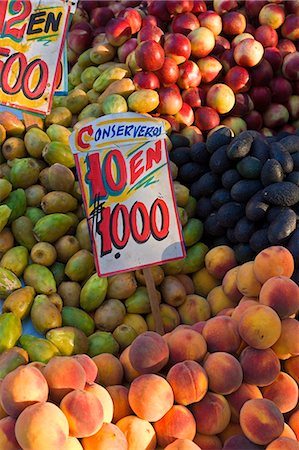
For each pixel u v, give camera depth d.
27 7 2.37
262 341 1.44
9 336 1.77
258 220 2.03
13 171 2.29
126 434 1.35
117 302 2.03
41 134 2.44
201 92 2.73
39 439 1.14
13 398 1.23
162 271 2.12
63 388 1.30
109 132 1.94
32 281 2.03
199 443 1.42
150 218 1.96
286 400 1.49
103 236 1.93
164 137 1.97
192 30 2.78
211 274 2.17
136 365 1.46
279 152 2.07
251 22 3.04
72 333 1.84
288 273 1.65
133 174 1.96
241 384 1.48
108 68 2.73
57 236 2.15
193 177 2.41
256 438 1.33
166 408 1.37
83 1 3.24
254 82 2.78
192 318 2.07
